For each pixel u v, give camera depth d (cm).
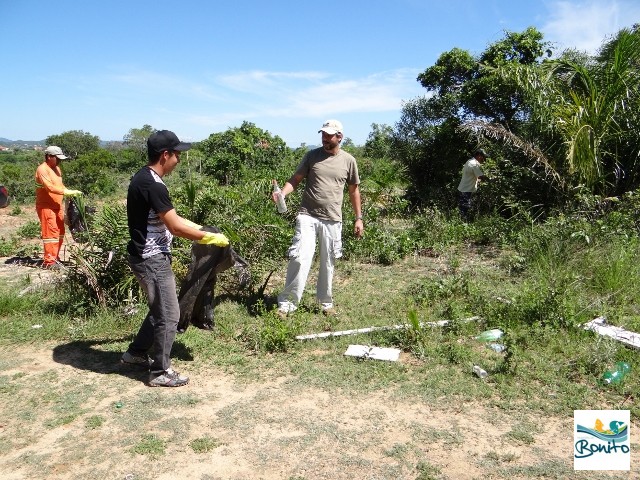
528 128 1091
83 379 434
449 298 600
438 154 1316
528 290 563
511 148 1048
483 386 409
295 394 405
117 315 555
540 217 982
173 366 454
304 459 325
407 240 861
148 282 411
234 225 704
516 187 1037
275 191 552
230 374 440
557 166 991
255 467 318
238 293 634
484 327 521
